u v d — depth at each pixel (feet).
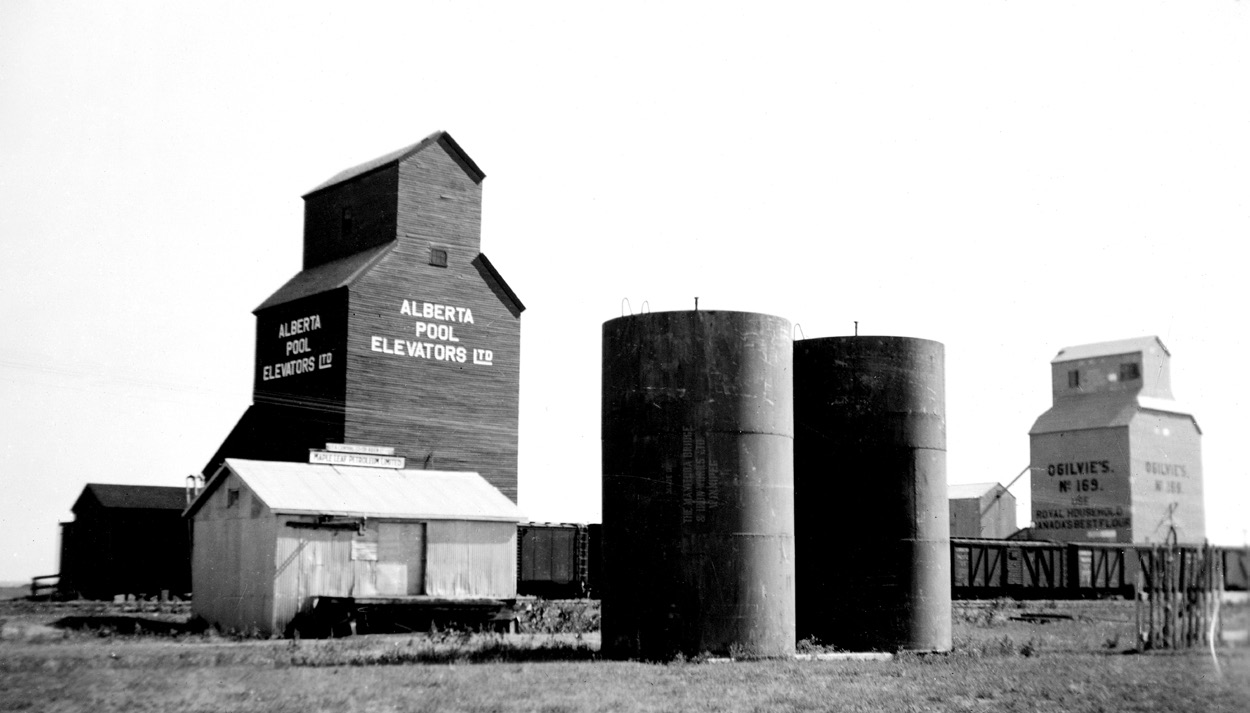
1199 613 101.40
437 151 203.10
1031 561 233.76
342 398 187.62
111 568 197.57
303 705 64.18
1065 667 90.38
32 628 123.03
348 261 201.77
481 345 203.92
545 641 111.55
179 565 203.41
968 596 218.38
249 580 125.59
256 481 128.57
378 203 200.95
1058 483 257.34
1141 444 243.60
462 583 136.15
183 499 208.03
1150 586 107.65
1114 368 251.39
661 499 90.74
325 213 213.66
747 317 93.15
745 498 91.40
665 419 91.40
